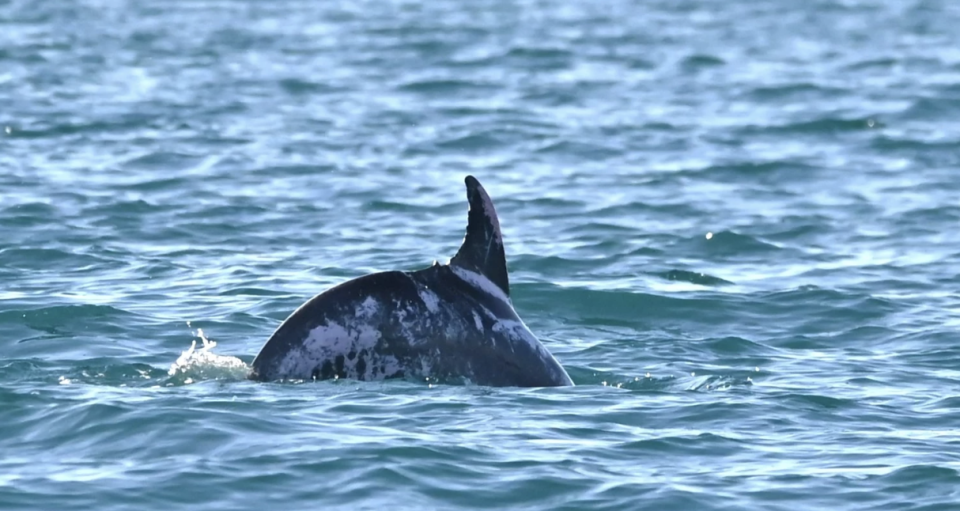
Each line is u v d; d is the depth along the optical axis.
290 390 48.72
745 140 124.00
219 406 46.62
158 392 48.72
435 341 50.06
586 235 86.88
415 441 43.75
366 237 85.62
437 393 48.88
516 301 69.81
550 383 51.31
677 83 159.50
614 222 90.94
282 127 127.44
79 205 91.94
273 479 40.75
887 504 40.00
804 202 98.38
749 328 65.94
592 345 61.72
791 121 132.50
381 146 119.12
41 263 76.19
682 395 51.34
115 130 123.19
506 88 154.38
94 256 78.19
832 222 91.69
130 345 58.94
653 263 79.75
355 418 45.97
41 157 110.00
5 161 107.75
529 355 51.25
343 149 117.44
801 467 43.06
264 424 45.09
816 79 161.12
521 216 92.94
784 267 79.06
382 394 48.44
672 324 66.81
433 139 122.62
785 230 89.06
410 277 50.78
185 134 122.25
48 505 38.66
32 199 92.75
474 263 51.59
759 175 108.75
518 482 41.06
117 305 66.00
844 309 68.75
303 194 98.88
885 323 66.25
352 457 42.28
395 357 49.84
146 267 75.69
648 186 103.75
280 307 66.25
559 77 162.88
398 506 39.22
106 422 45.19
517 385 50.69
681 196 100.12
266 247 82.38
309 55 180.12
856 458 44.00
